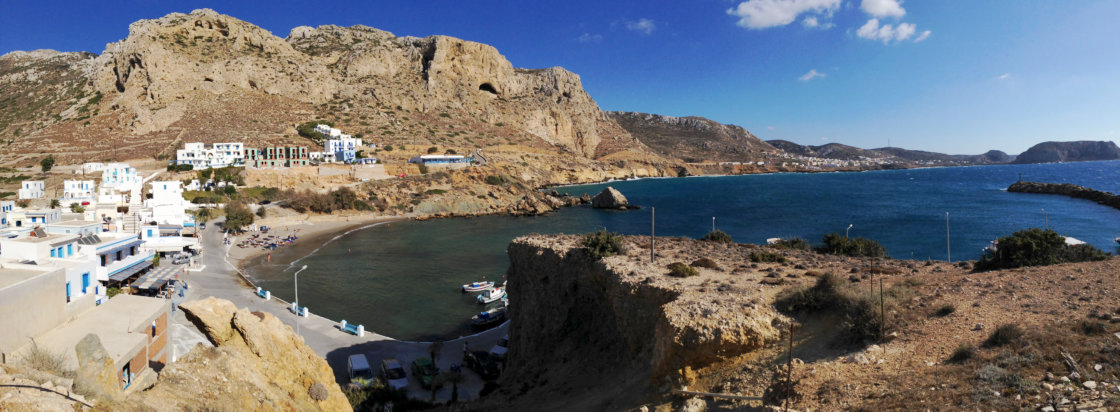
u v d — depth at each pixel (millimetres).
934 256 79438
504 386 31500
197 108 174750
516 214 140500
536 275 35750
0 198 99062
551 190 198750
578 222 127438
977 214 122250
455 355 42781
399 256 86312
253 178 136500
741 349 19062
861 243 46281
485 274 74312
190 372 15234
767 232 107875
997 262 29641
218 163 140625
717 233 51438
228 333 18141
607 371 25875
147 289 50625
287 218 118188
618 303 26844
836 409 14000
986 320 17844
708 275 27891
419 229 115875
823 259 34781
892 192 190750
